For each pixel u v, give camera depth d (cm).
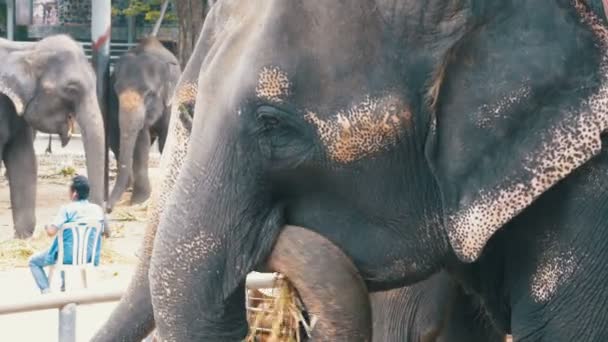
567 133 366
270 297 482
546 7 369
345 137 371
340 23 369
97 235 975
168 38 3080
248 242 383
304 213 390
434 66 367
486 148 369
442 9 364
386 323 479
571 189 384
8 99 1557
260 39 375
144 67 1864
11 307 547
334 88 369
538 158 366
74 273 1007
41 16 2984
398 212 387
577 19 370
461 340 471
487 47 368
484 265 408
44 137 2870
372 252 392
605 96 367
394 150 375
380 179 380
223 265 380
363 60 368
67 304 561
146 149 1852
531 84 366
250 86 373
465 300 467
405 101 369
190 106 416
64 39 1616
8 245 1350
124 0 3072
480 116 369
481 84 368
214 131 380
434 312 468
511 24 368
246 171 379
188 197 381
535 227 390
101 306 973
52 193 1873
